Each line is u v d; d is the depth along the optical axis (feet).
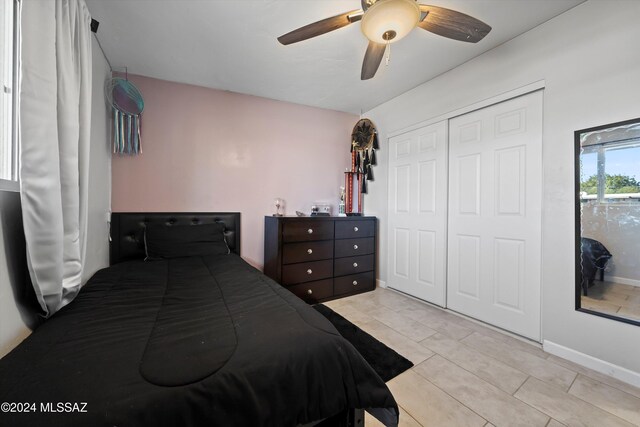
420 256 9.13
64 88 3.91
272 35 6.17
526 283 6.37
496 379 4.97
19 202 3.43
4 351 3.02
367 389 3.04
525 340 6.36
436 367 5.33
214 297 4.17
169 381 2.22
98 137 6.46
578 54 5.37
